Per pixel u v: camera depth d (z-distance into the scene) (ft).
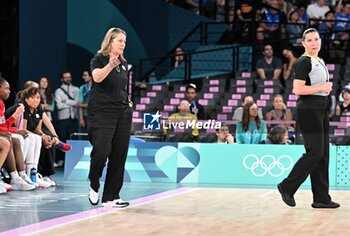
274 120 39.83
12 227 19.58
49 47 51.85
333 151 35.96
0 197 27.91
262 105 48.11
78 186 33.22
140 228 19.44
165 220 21.04
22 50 50.85
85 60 53.93
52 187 32.58
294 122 38.06
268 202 26.18
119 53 23.86
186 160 36.40
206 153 36.37
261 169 35.96
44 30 51.62
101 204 25.26
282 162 35.86
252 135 37.06
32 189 31.19
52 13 52.01
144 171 36.58
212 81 52.19
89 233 18.47
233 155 36.19
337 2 59.31
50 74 51.83
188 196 28.32
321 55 55.57
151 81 58.18
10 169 30.99
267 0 60.44
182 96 51.24
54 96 48.34
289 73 53.47
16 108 32.37
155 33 60.13
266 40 58.44
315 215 22.57
